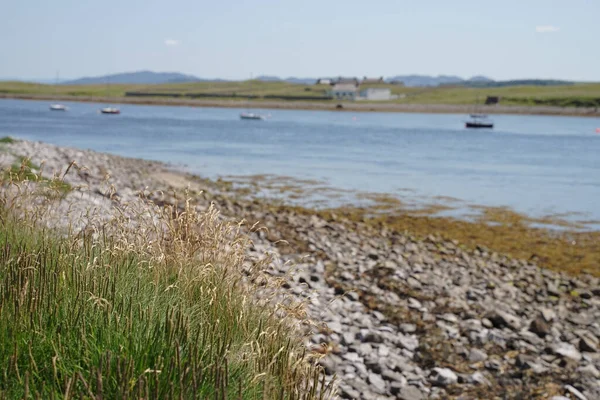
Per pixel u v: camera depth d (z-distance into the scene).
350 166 52.06
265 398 4.56
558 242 25.06
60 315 5.06
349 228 24.77
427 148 78.25
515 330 13.01
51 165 27.33
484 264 20.53
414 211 30.61
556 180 46.28
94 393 4.32
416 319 13.20
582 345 12.24
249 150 67.19
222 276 6.67
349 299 14.18
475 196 36.53
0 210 7.74
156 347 4.75
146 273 6.35
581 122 185.25
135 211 7.86
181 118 157.25
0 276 5.54
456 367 10.72
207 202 26.20
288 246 18.66
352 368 9.92
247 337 5.55
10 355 4.52
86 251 6.67
